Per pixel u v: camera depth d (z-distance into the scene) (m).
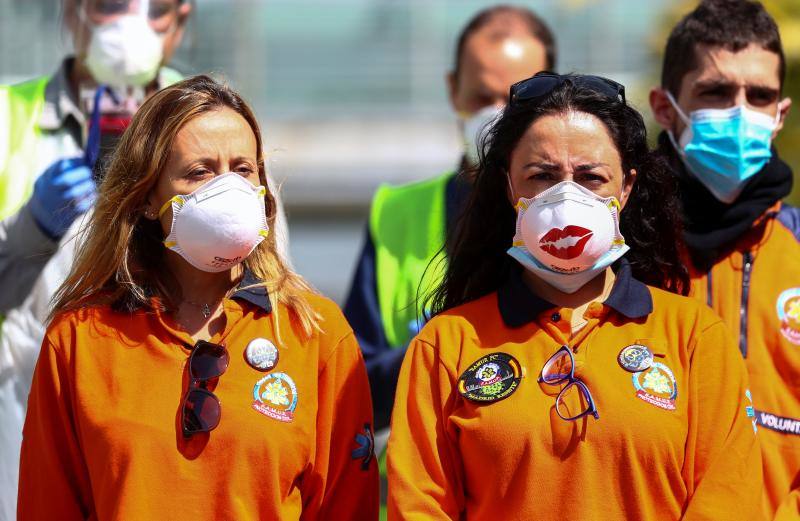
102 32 7.75
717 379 5.84
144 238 6.21
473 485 5.78
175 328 6.02
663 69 7.51
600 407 5.68
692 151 7.09
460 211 6.80
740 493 5.62
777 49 7.19
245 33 24.17
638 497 5.58
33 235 7.39
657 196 6.44
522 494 5.62
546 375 5.82
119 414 5.76
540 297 6.05
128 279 6.04
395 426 5.95
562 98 5.96
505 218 6.34
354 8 24.77
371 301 8.53
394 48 24.89
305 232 23.84
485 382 5.83
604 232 5.81
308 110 24.67
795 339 6.79
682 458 5.71
